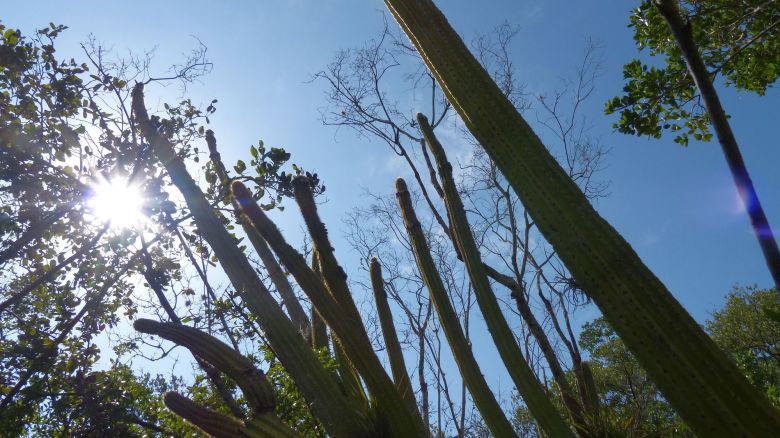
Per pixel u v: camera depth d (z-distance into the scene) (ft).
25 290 25.54
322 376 9.32
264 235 9.89
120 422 26.11
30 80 25.62
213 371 19.97
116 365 28.19
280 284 15.20
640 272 6.44
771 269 6.49
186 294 28.48
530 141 7.26
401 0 8.27
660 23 28.45
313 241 10.82
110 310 28.68
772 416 5.84
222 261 10.14
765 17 27.25
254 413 9.03
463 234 11.59
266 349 23.20
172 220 26.30
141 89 12.02
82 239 28.30
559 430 10.27
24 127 25.48
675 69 27.99
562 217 6.81
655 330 6.19
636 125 28.37
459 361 11.08
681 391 6.00
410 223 12.25
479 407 10.73
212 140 21.59
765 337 57.11
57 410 26.03
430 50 7.98
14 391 25.12
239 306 24.39
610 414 15.96
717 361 6.02
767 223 6.61
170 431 24.00
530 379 10.61
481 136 7.49
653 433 16.53
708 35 27.07
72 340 28.14
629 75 28.40
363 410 9.82
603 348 61.67
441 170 12.26
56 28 26.03
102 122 26.14
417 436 9.18
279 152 25.90
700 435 5.91
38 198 26.61
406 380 11.75
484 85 7.59
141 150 25.63
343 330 9.48
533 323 22.80
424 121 12.64
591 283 6.56
